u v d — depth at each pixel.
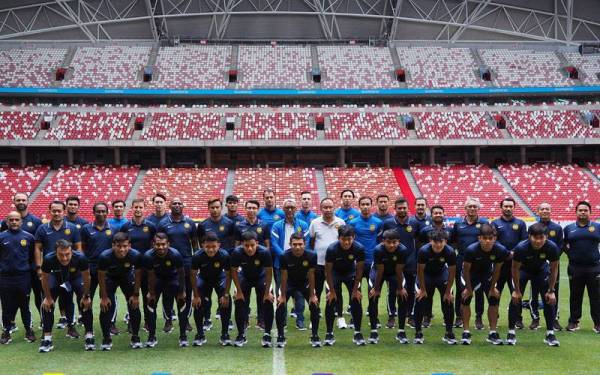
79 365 9.02
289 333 11.19
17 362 9.20
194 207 36.25
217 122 42.28
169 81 44.38
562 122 42.47
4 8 45.22
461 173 40.75
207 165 41.75
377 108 43.66
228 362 9.18
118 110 42.53
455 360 9.24
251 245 9.89
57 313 13.02
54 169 41.28
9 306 10.50
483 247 10.04
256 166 45.03
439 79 45.28
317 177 40.38
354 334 10.34
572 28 48.00
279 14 47.91
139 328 10.98
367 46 49.34
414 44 49.66
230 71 45.53
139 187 38.25
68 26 47.03
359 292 10.30
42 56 45.75
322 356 9.52
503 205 11.52
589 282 11.02
